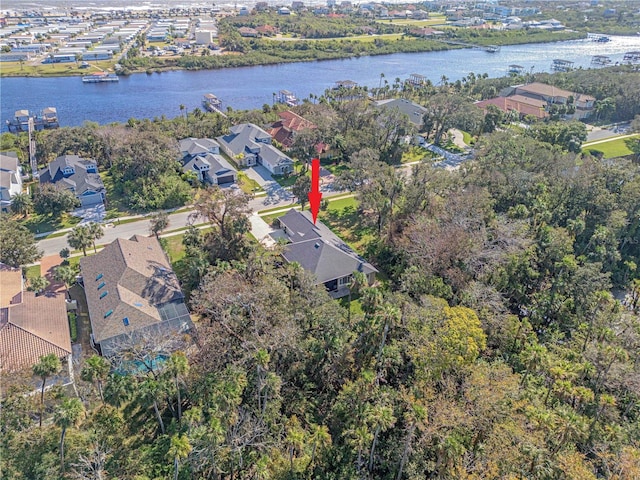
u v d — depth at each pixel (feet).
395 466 138.21
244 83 630.33
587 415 154.10
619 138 428.97
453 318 160.25
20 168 340.80
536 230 247.29
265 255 225.76
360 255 256.32
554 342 189.88
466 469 127.95
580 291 209.87
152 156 316.60
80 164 325.62
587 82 519.60
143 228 274.77
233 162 372.58
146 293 198.80
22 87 581.12
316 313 180.24
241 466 138.82
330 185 335.26
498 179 275.80
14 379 147.95
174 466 132.98
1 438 139.03
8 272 207.31
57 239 261.24
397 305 173.06
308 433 148.77
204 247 235.61
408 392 151.02
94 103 532.32
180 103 540.93
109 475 135.13
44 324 180.34
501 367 157.58
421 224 228.84
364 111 387.96
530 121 449.06
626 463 125.08
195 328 186.19
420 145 410.11
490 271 208.64
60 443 134.51
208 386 151.64
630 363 168.86
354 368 166.50
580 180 269.44
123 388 142.10
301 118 422.41
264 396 152.76
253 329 169.48
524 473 125.70
